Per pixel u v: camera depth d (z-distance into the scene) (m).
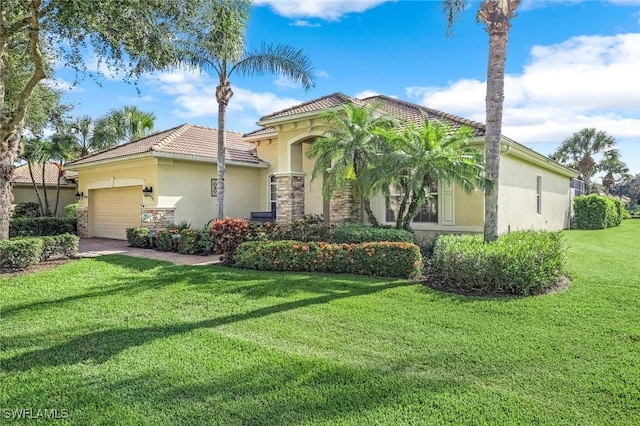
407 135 13.03
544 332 6.30
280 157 17.95
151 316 7.62
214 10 15.02
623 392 4.43
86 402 4.48
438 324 6.83
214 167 20.81
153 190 18.80
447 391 4.54
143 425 4.01
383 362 5.39
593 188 54.53
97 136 35.66
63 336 6.57
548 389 4.55
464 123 16.47
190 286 9.85
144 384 4.87
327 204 19.83
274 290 9.28
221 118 17.36
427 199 14.39
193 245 15.48
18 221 22.64
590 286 9.02
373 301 8.27
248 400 4.44
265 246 11.88
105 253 16.03
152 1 11.73
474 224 14.81
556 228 25.61
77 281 10.65
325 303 8.18
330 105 16.08
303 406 4.29
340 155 13.59
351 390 4.62
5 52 13.55
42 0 11.55
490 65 10.50
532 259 8.53
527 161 19.34
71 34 12.11
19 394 4.67
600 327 6.46
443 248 10.31
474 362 5.31
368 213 14.40
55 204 34.66
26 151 29.88
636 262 12.30
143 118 36.62
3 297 9.09
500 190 15.81
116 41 12.07
